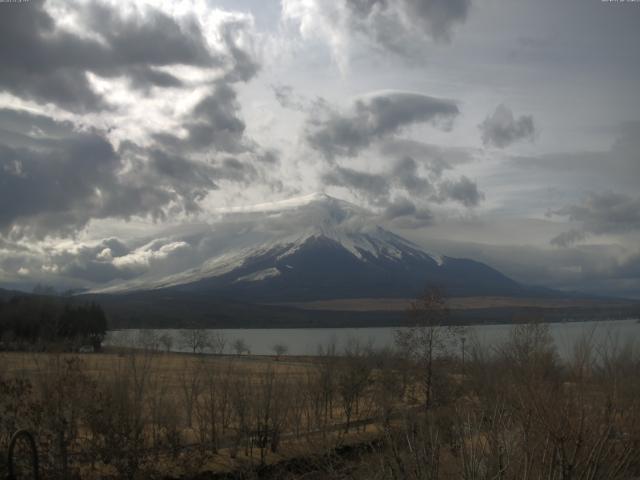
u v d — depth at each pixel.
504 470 12.00
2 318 81.12
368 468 16.61
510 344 27.28
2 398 24.38
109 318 185.12
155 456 30.52
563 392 12.97
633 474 12.88
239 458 34.41
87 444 28.28
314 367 58.66
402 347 49.38
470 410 15.42
